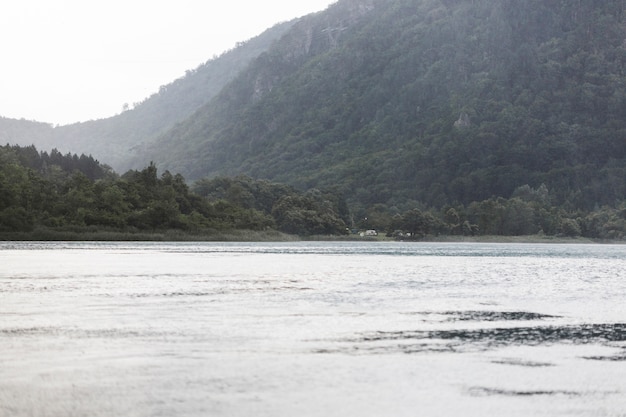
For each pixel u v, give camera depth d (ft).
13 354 105.91
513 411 80.18
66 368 97.30
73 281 223.92
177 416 77.00
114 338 119.34
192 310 155.53
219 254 443.73
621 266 356.18
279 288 207.82
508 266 344.28
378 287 214.69
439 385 90.43
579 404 82.89
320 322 139.64
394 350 111.86
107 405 80.59
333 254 471.62
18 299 173.99
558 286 226.79
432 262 374.22
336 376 94.22
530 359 106.11
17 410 78.89
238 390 86.84
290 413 78.18
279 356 106.11
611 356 108.68
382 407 80.84
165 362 101.45
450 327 135.33
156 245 636.07
